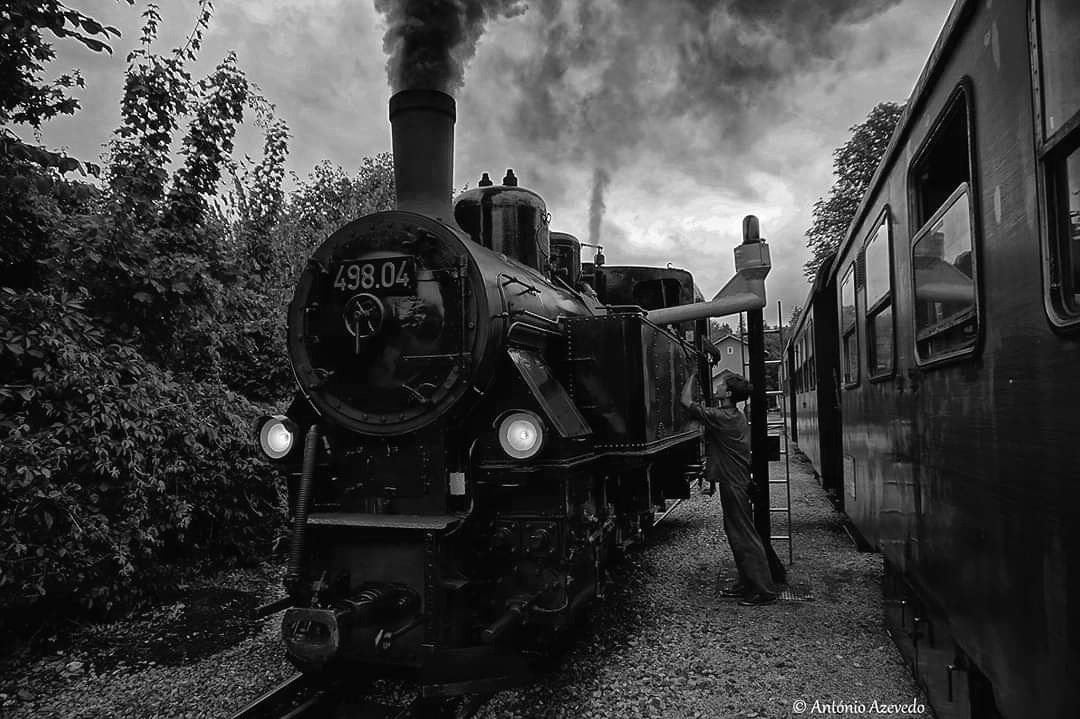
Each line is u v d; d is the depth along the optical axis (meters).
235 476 7.03
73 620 5.60
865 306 5.37
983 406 2.50
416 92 4.76
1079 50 1.69
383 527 3.94
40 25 5.04
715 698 4.07
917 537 3.68
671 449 7.49
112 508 5.64
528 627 4.27
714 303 6.35
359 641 3.98
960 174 3.15
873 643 4.90
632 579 6.66
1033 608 2.06
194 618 5.85
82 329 5.56
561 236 7.00
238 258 8.62
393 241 4.30
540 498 4.14
